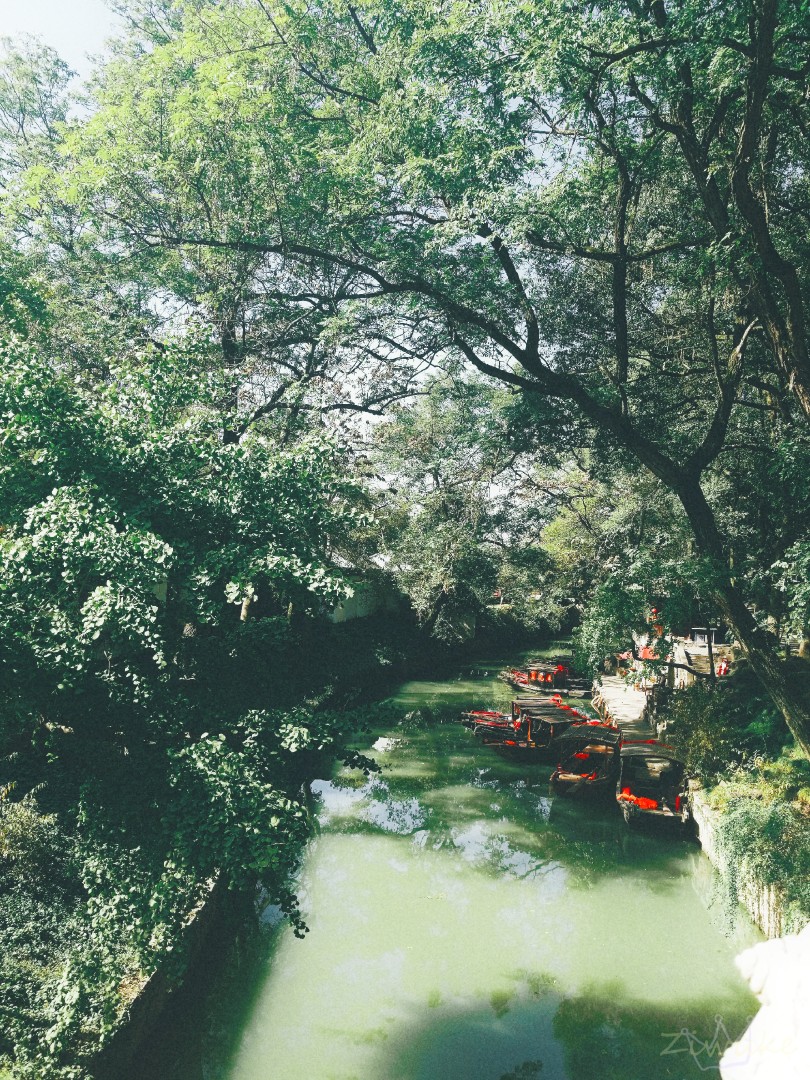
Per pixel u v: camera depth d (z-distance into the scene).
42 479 8.36
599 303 17.56
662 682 27.50
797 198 14.12
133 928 8.24
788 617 13.34
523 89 11.24
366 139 13.57
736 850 13.17
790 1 9.40
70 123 21.69
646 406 16.89
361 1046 10.66
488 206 12.13
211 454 9.20
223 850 7.62
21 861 10.14
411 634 44.28
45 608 8.12
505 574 38.19
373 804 20.48
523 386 15.19
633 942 13.65
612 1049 10.64
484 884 15.95
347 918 14.52
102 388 9.42
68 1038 7.94
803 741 12.58
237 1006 11.66
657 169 13.92
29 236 20.97
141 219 18.72
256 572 8.38
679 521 21.92
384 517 28.95
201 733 9.09
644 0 11.40
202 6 20.98
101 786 8.34
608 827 18.95
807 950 0.94
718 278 12.98
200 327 9.64
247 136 16.11
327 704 24.56
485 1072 10.14
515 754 24.83
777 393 15.30
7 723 7.73
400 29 13.91
